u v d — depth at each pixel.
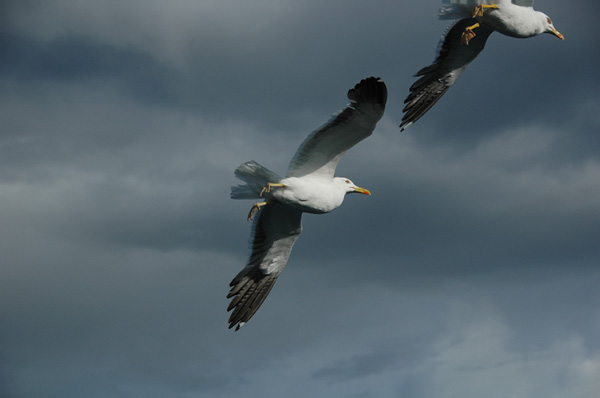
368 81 16.12
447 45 20.48
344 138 16.75
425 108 20.78
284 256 18.91
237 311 18.75
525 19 19.30
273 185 16.67
